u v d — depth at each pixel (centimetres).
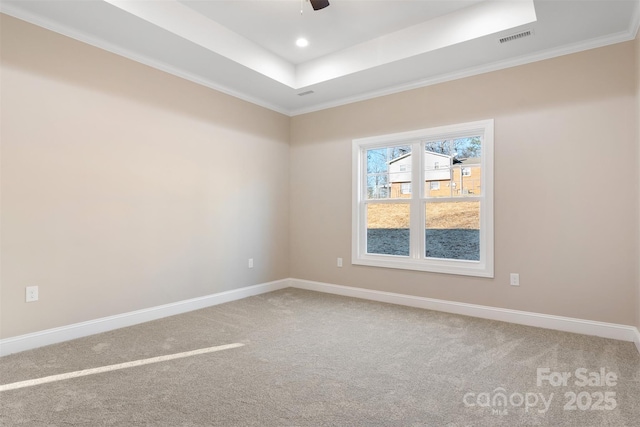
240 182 420
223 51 323
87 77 286
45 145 262
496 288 331
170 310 344
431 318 334
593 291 287
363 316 341
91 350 251
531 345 262
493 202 332
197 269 371
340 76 370
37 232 258
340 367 225
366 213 430
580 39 287
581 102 293
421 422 164
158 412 171
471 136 357
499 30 276
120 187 307
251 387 197
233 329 301
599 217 285
